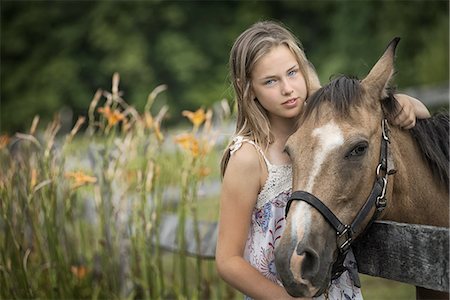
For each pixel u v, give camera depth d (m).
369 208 4.22
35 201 7.37
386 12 23.48
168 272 8.81
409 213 4.77
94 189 7.88
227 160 4.67
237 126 4.71
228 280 4.46
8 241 7.16
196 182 6.91
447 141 4.93
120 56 30.19
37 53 32.56
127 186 7.45
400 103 4.68
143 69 30.11
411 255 4.25
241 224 4.52
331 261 4.03
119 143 7.26
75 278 7.52
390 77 4.42
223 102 6.82
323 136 4.11
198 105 29.52
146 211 7.43
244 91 4.58
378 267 4.49
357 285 4.55
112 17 31.09
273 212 4.52
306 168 4.09
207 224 7.24
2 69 32.84
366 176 4.18
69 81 31.05
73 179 7.60
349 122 4.16
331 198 4.04
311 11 30.73
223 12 31.73
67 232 8.16
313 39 30.25
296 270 3.84
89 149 7.86
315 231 3.96
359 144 4.10
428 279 4.14
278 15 30.95
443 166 4.87
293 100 4.46
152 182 7.15
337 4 26.30
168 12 30.47
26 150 7.80
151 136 7.38
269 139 4.59
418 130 4.84
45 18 32.84
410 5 22.72
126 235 7.71
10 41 32.84
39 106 30.98
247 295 4.51
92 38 30.92
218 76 30.45
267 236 4.54
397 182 4.57
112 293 7.59
